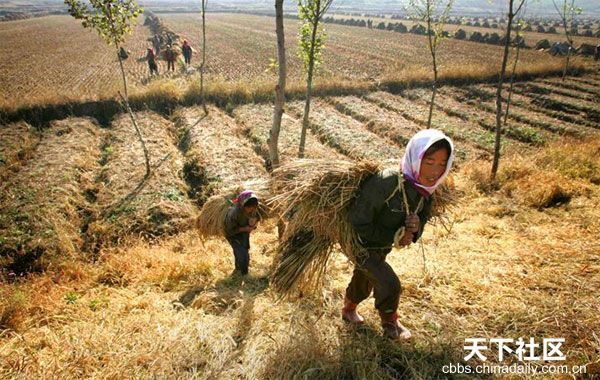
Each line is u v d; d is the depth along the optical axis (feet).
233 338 12.35
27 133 54.60
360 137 54.44
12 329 15.23
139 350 11.85
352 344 11.46
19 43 153.89
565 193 24.17
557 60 105.19
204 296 15.58
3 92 75.41
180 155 50.67
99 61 111.45
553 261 15.38
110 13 40.09
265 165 47.75
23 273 29.76
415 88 80.28
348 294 12.23
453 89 80.07
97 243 33.40
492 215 23.43
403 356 10.85
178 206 37.58
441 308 12.94
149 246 32.01
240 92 70.49
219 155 48.32
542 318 11.94
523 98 75.36
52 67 102.73
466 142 54.65
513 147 52.49
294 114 65.72
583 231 18.44
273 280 12.41
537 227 19.90
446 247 17.93
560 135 57.21
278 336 12.10
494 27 229.25
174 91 67.67
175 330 12.48
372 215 10.08
